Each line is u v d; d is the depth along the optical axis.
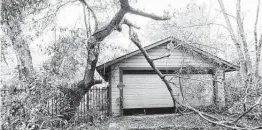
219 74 9.81
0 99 5.04
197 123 7.14
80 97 7.71
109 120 8.61
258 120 6.78
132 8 7.09
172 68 10.35
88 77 7.96
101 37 7.67
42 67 6.54
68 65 6.80
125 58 9.92
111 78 10.10
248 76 8.62
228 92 8.62
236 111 7.42
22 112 4.95
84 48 6.96
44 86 5.79
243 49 11.61
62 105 6.64
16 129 4.53
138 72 10.80
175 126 6.89
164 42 10.18
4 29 6.44
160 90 10.80
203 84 9.59
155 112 10.90
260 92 6.90
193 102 9.84
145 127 6.92
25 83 5.82
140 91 10.68
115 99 9.98
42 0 6.71
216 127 6.50
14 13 6.40
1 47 6.34
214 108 9.03
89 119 7.89
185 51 9.56
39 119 4.96
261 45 11.20
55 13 7.23
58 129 5.50
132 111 11.24
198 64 10.32
